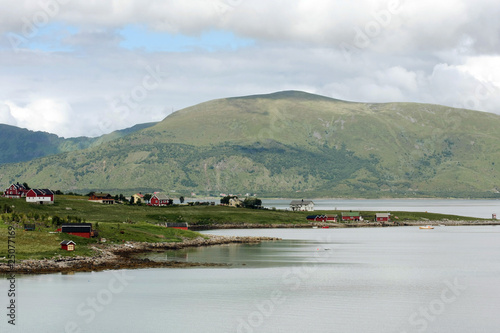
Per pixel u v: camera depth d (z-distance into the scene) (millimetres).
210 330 73625
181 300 88938
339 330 74625
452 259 141000
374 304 87688
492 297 93375
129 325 75875
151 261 125312
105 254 128500
